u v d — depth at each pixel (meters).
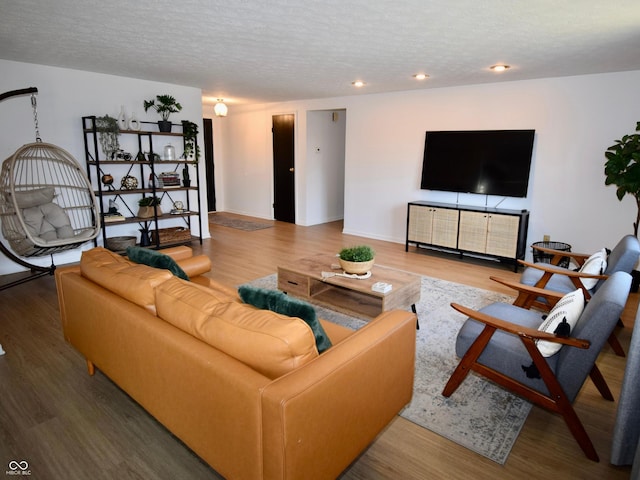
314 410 1.30
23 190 4.33
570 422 1.88
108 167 5.21
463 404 2.25
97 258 2.34
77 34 3.17
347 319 3.35
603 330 1.77
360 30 2.96
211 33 3.09
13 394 2.30
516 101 4.90
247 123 8.15
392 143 6.07
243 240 6.26
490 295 3.91
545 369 1.88
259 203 8.29
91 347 2.20
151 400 1.77
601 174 4.47
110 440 1.95
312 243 6.08
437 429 2.05
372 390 1.61
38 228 4.18
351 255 3.08
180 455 1.86
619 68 4.10
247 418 1.29
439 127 5.56
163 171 5.82
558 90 4.61
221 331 1.47
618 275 2.12
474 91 5.20
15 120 4.38
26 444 1.92
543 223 4.91
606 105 4.35
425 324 3.25
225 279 4.34
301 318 1.60
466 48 3.42
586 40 3.13
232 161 8.66
